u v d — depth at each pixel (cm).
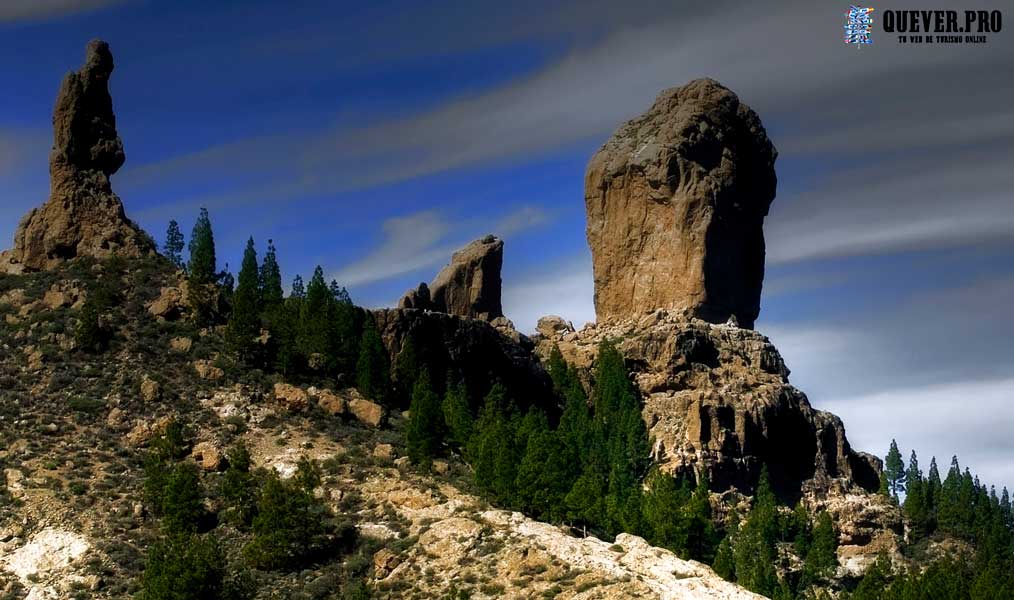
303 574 16725
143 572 16462
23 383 19675
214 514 17612
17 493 17550
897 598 19775
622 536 17150
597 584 15750
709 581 16075
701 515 19862
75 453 18412
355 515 17625
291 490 17150
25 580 16438
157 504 17562
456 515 17462
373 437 19650
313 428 19600
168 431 18525
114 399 19462
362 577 16600
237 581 16300
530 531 17075
